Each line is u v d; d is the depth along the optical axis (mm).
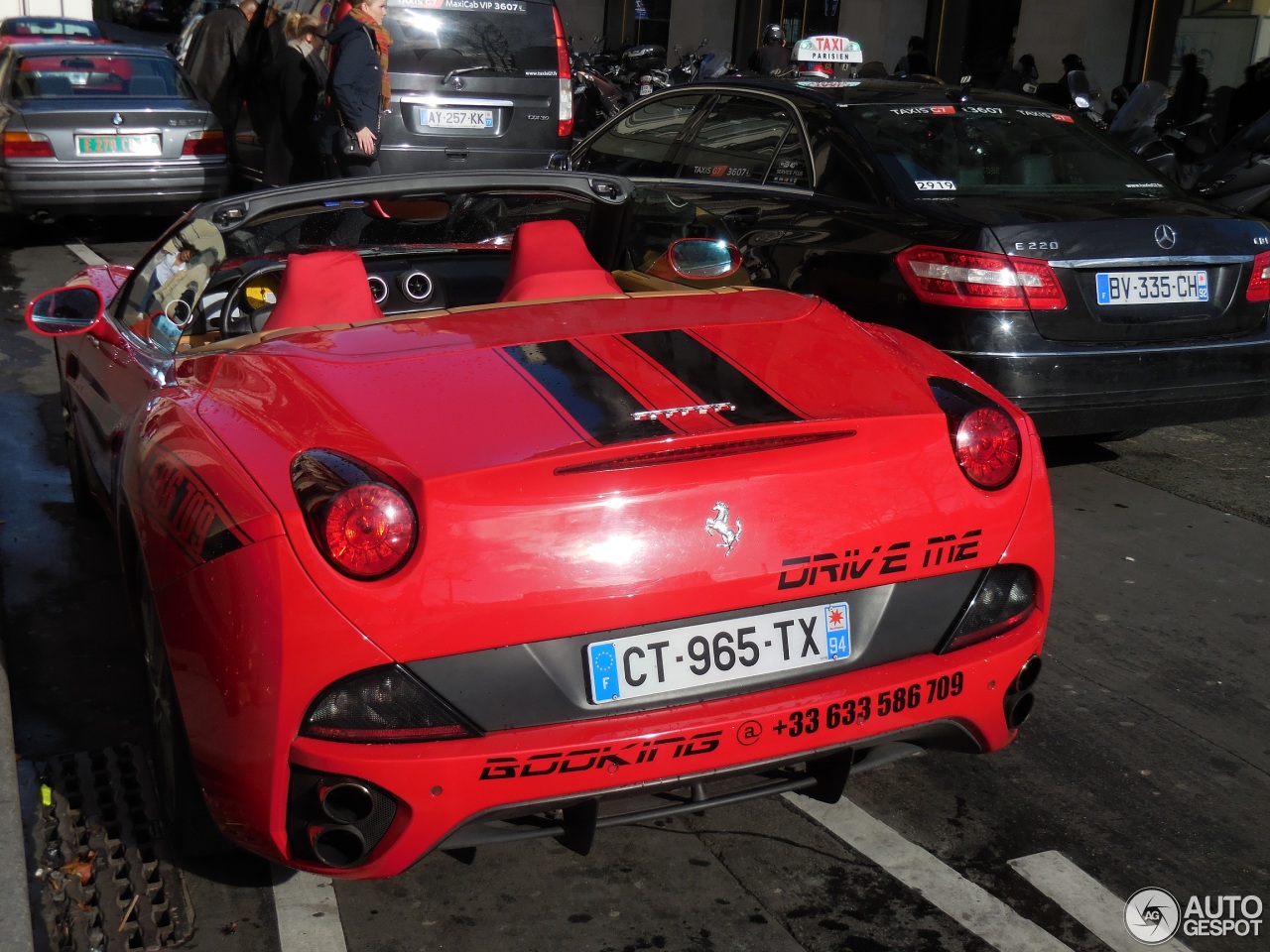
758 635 2322
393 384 2473
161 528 2400
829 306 3096
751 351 2682
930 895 2670
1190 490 5270
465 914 2586
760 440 2303
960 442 2490
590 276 3117
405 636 2121
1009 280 4555
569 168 6863
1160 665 3738
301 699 2131
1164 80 16016
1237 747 3301
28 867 2719
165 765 2643
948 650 2480
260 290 3256
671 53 24359
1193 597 4219
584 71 15812
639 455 2223
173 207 9914
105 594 4090
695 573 2240
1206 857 2830
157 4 32062
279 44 8672
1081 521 4898
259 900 2613
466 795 2166
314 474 2189
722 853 2807
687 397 2453
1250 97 14102
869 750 2566
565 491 2182
